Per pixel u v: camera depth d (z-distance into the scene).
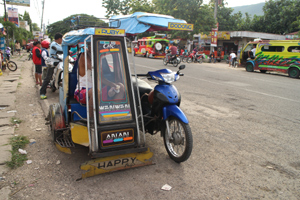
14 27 22.80
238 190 3.01
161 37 28.19
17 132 4.65
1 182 3.02
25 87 8.94
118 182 3.10
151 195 2.86
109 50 3.23
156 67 16.81
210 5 31.42
